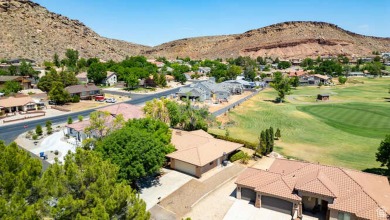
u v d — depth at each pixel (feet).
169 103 211.00
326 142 203.72
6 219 61.93
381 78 631.15
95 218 66.49
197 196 124.47
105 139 127.95
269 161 166.81
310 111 304.71
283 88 371.15
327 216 105.81
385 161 131.23
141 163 121.19
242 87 453.58
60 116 266.98
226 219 108.58
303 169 124.36
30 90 387.96
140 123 151.94
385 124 248.52
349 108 317.01
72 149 178.19
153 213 110.22
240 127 242.17
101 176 80.43
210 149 156.46
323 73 654.94
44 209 71.20
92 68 468.75
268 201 115.75
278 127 244.22
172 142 166.71
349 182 111.34
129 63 609.01
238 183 121.70
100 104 323.37
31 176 79.41
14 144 87.45
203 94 362.12
